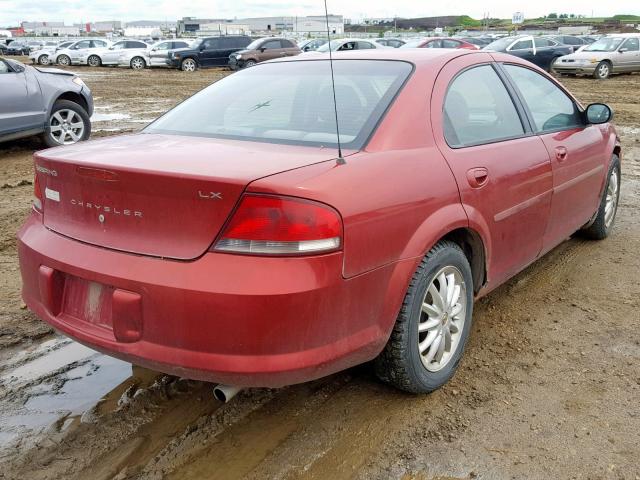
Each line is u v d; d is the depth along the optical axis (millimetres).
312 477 2590
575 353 3555
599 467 2623
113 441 2814
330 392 3170
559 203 4168
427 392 3113
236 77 3805
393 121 2953
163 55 31656
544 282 4555
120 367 3449
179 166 2465
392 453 2727
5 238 5586
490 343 3678
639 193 7047
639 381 3260
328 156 2688
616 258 5020
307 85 3383
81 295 2670
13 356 3557
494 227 3377
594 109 4598
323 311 2389
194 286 2318
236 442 2803
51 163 2748
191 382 3271
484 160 3303
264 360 2338
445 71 3375
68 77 10000
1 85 8789
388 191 2646
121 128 11844
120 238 2549
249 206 2303
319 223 2338
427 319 3043
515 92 3939
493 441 2793
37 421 2959
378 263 2592
